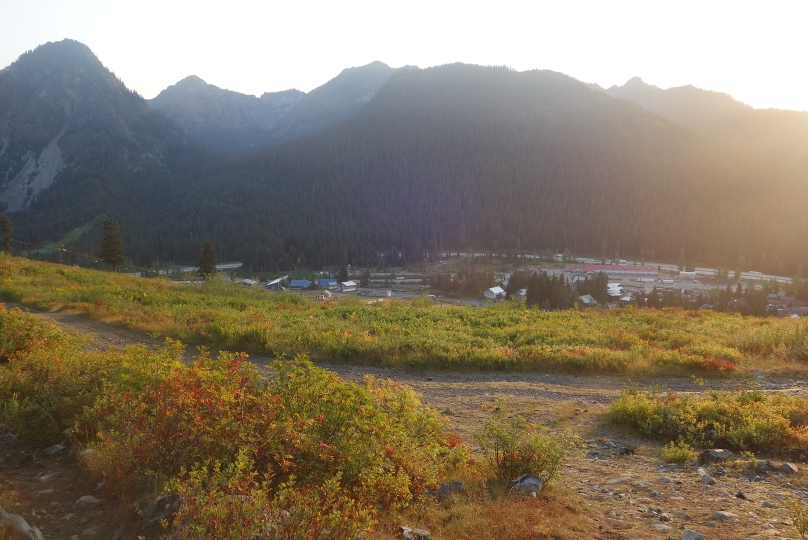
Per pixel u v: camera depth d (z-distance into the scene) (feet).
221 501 11.65
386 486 16.42
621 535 16.29
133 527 13.64
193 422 16.35
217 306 82.94
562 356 48.06
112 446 16.79
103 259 223.51
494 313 80.53
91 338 45.19
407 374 45.19
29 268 114.52
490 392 39.88
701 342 55.72
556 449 21.53
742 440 26.53
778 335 55.36
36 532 12.91
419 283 359.25
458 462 21.90
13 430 21.34
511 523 16.40
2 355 32.94
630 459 25.85
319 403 19.15
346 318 73.97
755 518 17.69
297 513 11.65
